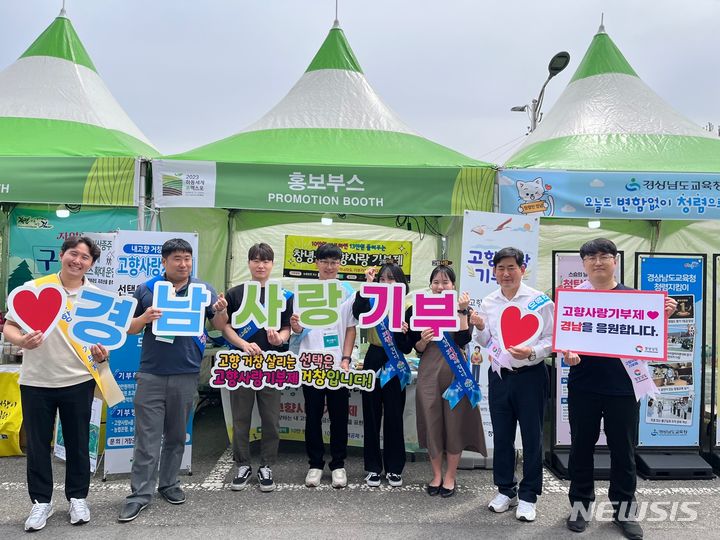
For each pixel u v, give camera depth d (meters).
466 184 4.60
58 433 4.24
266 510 3.34
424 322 3.43
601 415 3.10
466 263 4.18
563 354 3.04
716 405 4.30
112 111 6.21
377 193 4.58
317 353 3.61
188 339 3.34
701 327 4.26
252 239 6.19
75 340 3.00
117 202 4.50
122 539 2.94
